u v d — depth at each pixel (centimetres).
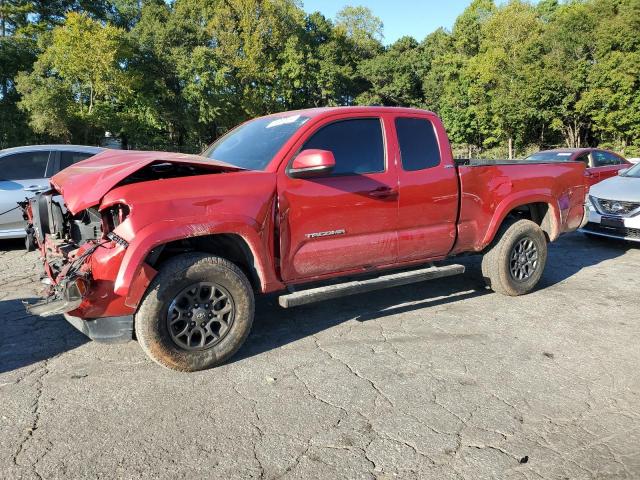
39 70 3058
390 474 254
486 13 5072
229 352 372
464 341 425
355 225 420
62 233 388
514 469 259
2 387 340
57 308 320
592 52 3384
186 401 324
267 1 4112
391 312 497
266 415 308
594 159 1236
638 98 3075
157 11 4169
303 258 400
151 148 3891
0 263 701
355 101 5594
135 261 323
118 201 328
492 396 334
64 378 354
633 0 3136
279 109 4447
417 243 463
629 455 272
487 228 510
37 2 4169
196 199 348
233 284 366
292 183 389
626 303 527
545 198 550
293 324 464
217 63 3806
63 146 828
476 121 4300
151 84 3806
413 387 345
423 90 5591
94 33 3114
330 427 296
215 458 266
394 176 440
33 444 276
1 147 3145
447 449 276
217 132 4391
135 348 408
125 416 305
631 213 759
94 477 249
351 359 389
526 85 3550
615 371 372
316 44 5353
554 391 341
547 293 562
